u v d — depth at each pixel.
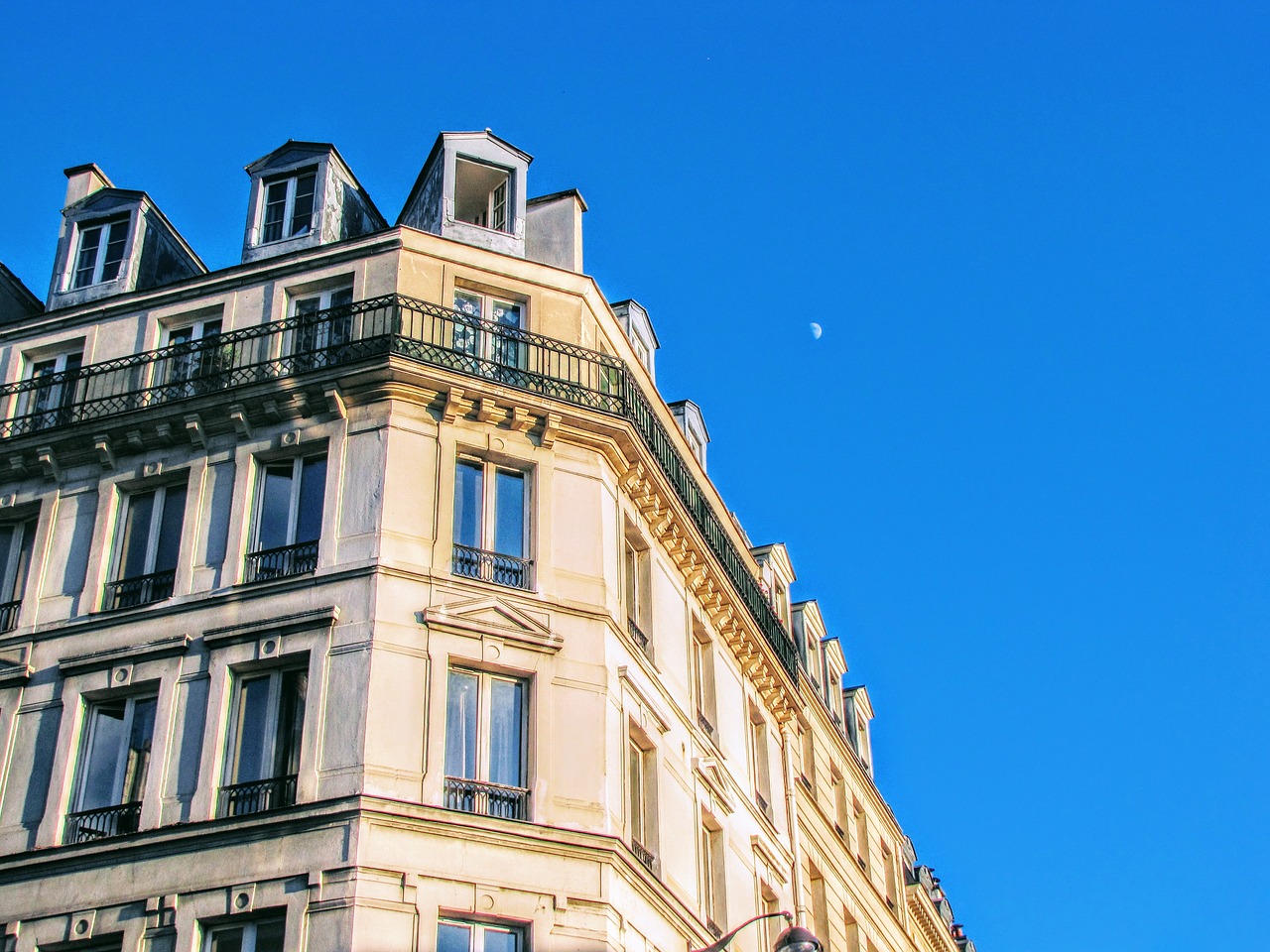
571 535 26.42
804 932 20.62
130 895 22.38
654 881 24.91
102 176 32.56
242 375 26.89
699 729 29.73
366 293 27.55
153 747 23.72
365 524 24.86
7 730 24.77
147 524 26.45
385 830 22.02
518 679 24.77
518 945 22.31
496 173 30.88
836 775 42.19
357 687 23.23
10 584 26.75
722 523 34.19
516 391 26.70
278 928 21.62
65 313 29.22
